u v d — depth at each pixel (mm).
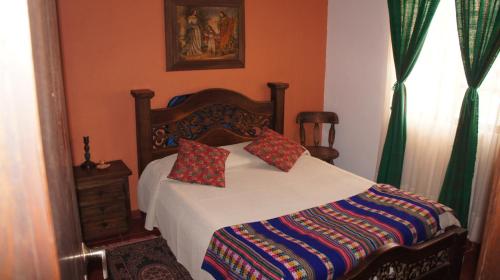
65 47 3451
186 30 3908
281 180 3496
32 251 438
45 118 481
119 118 3811
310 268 2096
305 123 4977
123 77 3746
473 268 3215
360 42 4414
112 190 3512
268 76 4520
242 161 3852
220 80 4227
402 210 2766
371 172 4527
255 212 2834
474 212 3498
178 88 4016
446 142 3686
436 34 3670
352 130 4691
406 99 3984
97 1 3502
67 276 572
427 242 2449
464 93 3488
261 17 4328
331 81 4855
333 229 2529
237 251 2283
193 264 2654
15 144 407
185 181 3371
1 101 393
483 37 3205
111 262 3211
